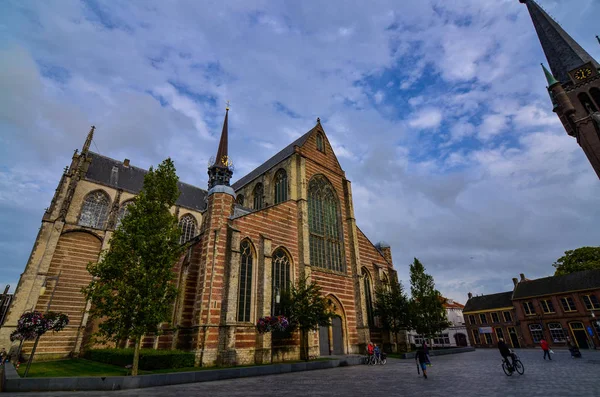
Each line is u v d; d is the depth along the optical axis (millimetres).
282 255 36250
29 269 34938
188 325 29328
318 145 49344
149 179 24938
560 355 37812
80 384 16547
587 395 11766
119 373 20500
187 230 54062
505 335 70062
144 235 22609
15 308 32844
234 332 27266
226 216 31953
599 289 57219
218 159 39656
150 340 31641
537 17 53625
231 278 28875
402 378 19359
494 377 18641
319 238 42312
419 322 39281
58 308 36031
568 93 43469
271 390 15711
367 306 43719
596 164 38031
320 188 46000
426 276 44156
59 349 34250
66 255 38969
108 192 45906
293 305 30250
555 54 48938
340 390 15320
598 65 45750
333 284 39594
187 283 30703
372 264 46875
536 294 65250
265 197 47125
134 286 21203
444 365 27797
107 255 21656
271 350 29406
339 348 37406
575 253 68750
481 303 77375
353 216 46719
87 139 45469
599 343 54938
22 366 25328
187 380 19312
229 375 21266
